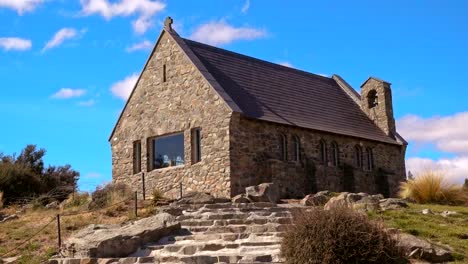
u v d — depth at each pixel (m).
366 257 13.12
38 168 42.03
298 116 32.56
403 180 37.44
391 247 13.55
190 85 30.48
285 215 19.44
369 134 36.28
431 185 24.33
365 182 34.31
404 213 18.88
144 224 18.22
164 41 32.47
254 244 16.12
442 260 14.23
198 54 32.03
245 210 20.86
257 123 29.59
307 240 13.41
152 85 32.53
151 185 31.39
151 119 32.12
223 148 28.25
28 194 34.59
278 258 14.56
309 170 31.17
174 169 30.44
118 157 33.50
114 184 28.58
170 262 15.44
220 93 29.08
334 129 33.66
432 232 16.34
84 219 21.45
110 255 16.47
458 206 22.56
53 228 20.48
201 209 21.41
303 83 37.31
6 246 18.81
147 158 32.06
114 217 21.88
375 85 38.91
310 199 23.70
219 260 15.02
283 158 30.62
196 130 30.11
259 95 32.12
